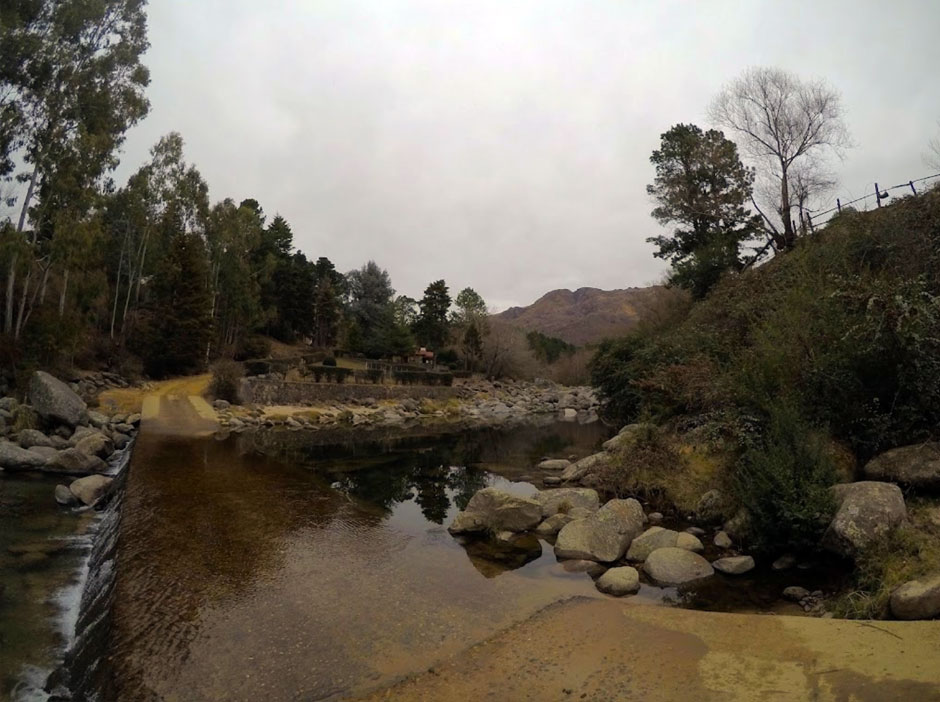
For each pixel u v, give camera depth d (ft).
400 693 16.20
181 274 135.64
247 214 183.11
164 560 26.18
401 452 68.18
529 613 22.02
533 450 71.20
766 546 27.66
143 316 131.13
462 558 29.27
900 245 42.55
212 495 38.58
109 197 122.52
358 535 32.04
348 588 24.13
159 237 152.35
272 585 24.02
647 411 50.42
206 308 140.67
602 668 16.97
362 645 19.10
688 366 49.62
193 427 74.18
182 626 20.04
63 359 93.81
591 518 31.73
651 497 38.65
